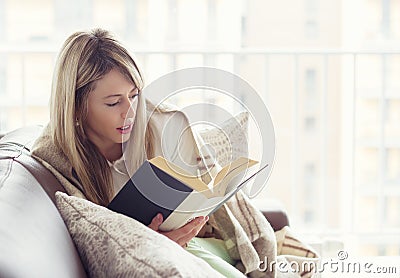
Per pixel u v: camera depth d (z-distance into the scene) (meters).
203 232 2.44
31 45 4.61
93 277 1.46
